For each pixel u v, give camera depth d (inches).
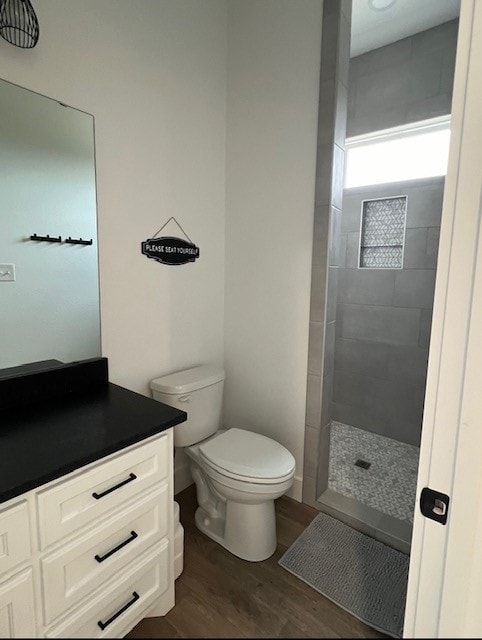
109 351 60.1
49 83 48.7
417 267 92.5
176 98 66.2
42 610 33.2
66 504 34.3
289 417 74.6
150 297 65.9
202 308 77.2
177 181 68.4
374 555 58.5
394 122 92.2
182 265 71.4
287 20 66.2
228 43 75.5
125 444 38.5
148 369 66.9
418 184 90.2
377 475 83.6
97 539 37.3
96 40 53.2
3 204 47.1
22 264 49.5
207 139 73.7
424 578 23.5
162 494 44.6
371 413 104.7
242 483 54.6
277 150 70.3
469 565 22.2
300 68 65.5
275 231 72.5
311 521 68.1
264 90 70.9
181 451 75.6
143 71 60.1
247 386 81.0
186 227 71.3
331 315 70.4
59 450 35.9
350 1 63.1
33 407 47.5
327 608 26.0
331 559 57.4
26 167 48.4
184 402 63.9
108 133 56.1
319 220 65.8
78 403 49.1
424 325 93.0
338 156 65.4
